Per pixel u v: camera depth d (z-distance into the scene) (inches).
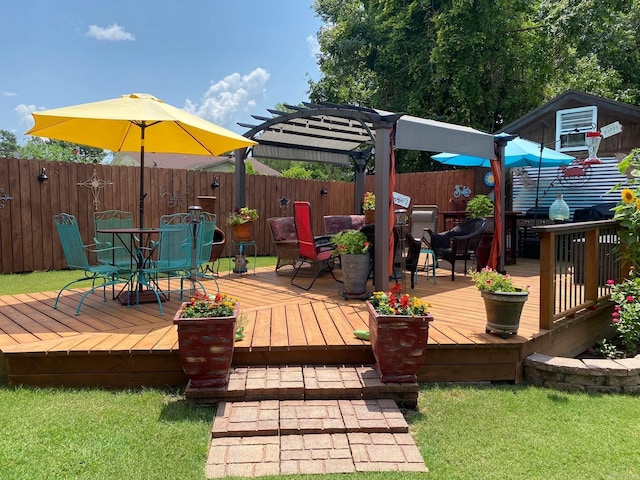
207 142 218.2
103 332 146.0
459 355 135.7
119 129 208.8
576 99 348.2
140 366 128.6
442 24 498.0
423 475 88.4
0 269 279.1
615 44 535.5
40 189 291.4
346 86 673.0
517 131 380.2
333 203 453.4
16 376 126.0
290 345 132.3
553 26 509.7
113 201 319.6
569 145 356.5
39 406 114.3
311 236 219.1
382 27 572.7
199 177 361.7
